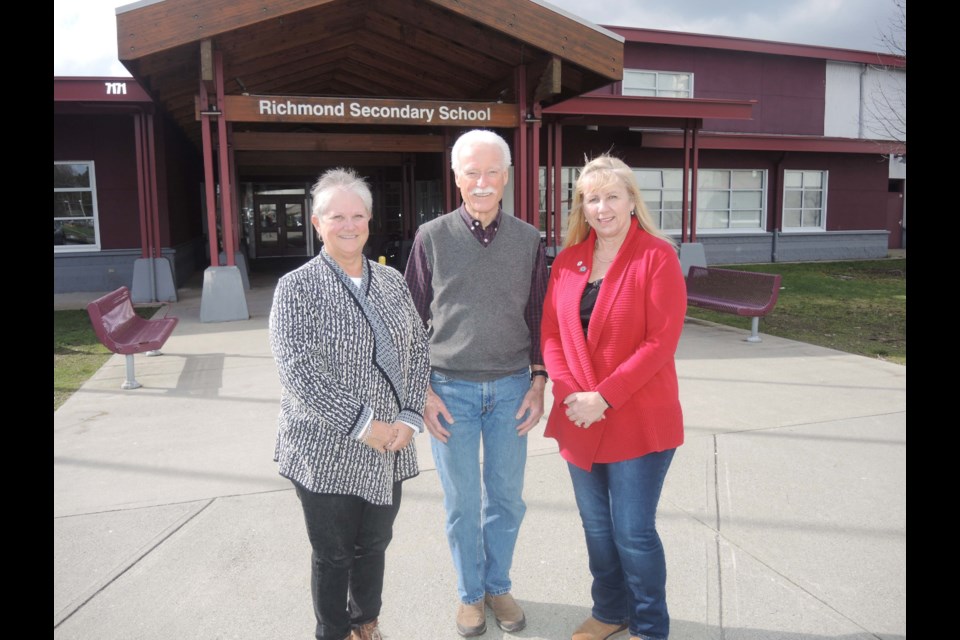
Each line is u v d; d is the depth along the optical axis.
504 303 2.57
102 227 13.51
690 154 18.50
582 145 17.09
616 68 9.20
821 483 3.75
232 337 8.28
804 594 2.73
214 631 2.56
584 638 2.48
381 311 2.24
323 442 2.15
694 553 3.05
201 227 19.66
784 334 8.35
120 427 4.88
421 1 9.16
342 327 2.15
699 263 14.31
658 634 2.35
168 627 2.58
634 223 2.39
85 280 13.52
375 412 2.20
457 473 2.57
